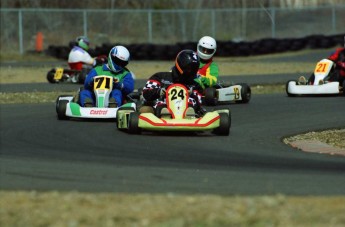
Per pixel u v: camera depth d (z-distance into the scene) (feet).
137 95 160.45
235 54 391.86
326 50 412.57
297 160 104.06
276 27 506.07
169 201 70.59
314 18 523.70
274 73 288.92
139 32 471.62
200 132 132.87
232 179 87.10
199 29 481.87
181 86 131.54
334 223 62.34
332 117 154.30
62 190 79.66
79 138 126.21
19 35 415.85
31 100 192.75
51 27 449.48
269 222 62.75
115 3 479.00
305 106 173.68
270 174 91.20
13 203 70.44
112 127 139.23
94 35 453.99
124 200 71.26
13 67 327.06
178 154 108.99
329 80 199.31
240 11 489.26
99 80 151.84
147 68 316.40
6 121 149.28
